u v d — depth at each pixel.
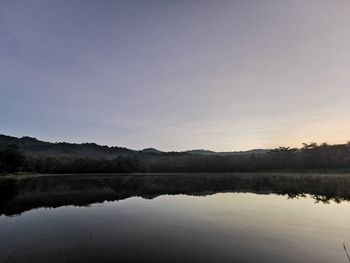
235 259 14.88
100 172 144.50
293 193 46.22
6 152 120.38
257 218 25.59
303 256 15.35
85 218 26.03
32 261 14.73
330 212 28.61
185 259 14.88
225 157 155.62
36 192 49.12
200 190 52.75
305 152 139.62
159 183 71.69
